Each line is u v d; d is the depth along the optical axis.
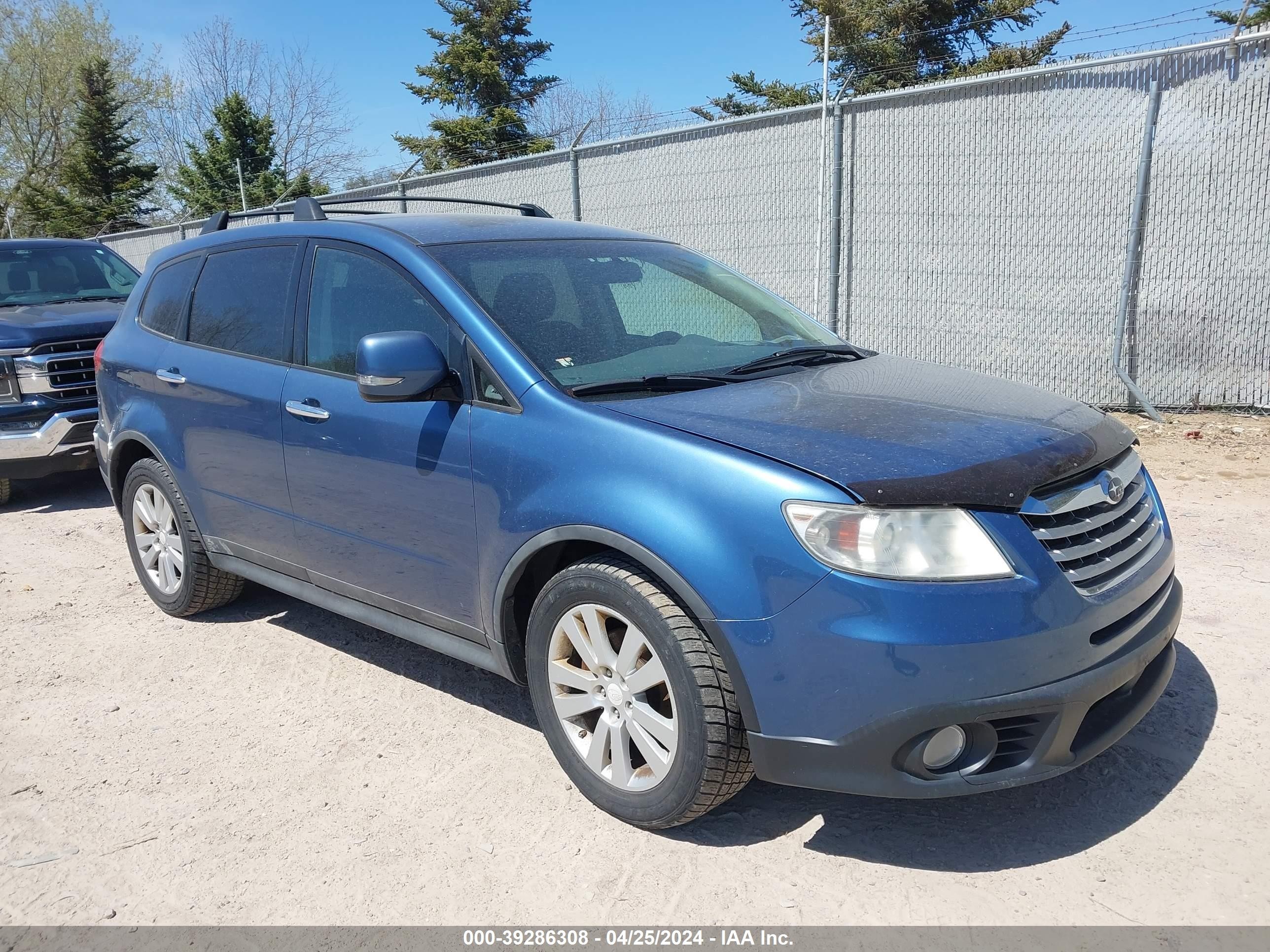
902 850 2.73
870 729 2.39
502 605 3.07
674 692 2.65
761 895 2.56
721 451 2.60
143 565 4.83
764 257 9.60
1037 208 7.97
